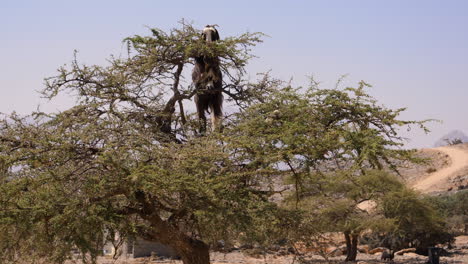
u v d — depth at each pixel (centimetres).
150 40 1216
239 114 1244
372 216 2992
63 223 921
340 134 1039
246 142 1034
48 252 950
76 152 992
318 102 1134
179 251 1154
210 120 1330
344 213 2778
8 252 948
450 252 3544
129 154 954
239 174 994
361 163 1016
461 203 4903
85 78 1198
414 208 2942
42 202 922
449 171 7625
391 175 2973
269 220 1095
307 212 1181
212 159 1002
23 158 966
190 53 1220
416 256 3381
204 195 979
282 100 1152
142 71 1220
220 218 1028
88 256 1573
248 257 2989
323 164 1088
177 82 1266
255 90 1323
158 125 1249
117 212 1024
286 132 1030
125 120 1093
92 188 934
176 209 1096
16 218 912
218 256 3117
